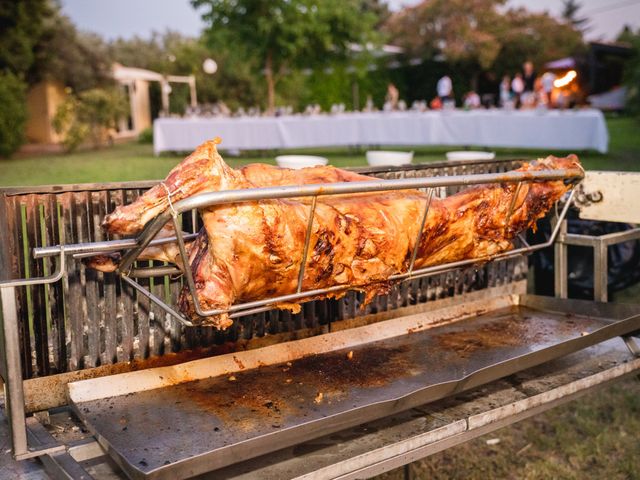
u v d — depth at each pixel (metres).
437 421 2.34
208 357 2.60
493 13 24.83
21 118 15.45
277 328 2.81
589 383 2.75
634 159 11.52
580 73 28.69
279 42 14.20
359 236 2.25
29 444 1.94
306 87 23.52
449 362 2.61
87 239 2.28
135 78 23.41
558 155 13.05
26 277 2.20
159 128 14.10
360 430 2.27
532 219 2.84
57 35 20.80
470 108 13.91
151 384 2.28
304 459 2.08
